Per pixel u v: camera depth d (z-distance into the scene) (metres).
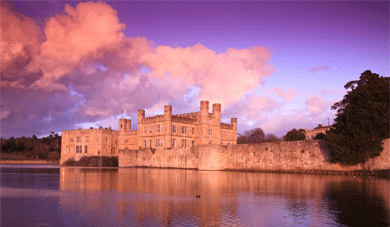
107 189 37.84
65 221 22.33
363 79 62.09
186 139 106.69
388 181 45.91
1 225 21.44
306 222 21.73
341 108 61.47
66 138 125.75
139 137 110.56
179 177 55.72
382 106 53.72
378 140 53.84
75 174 64.94
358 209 25.55
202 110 108.44
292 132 109.00
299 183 44.03
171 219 22.59
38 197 31.84
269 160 70.94
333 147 57.53
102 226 21.02
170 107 101.50
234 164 77.88
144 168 94.81
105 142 120.31
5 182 47.00
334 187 38.94
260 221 22.00
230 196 32.25
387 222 21.64
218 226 20.80
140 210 25.45
